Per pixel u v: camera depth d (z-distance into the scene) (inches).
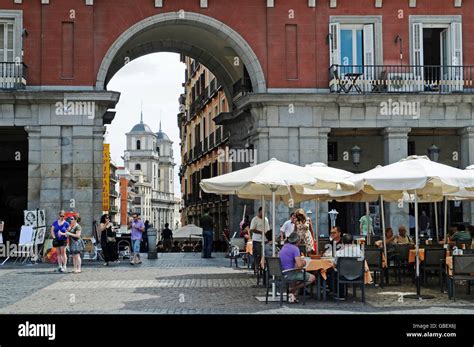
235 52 1066.1
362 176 583.5
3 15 940.0
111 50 957.8
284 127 961.5
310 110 964.0
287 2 985.5
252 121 1053.8
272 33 982.4
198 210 1926.7
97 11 959.0
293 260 512.7
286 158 960.9
